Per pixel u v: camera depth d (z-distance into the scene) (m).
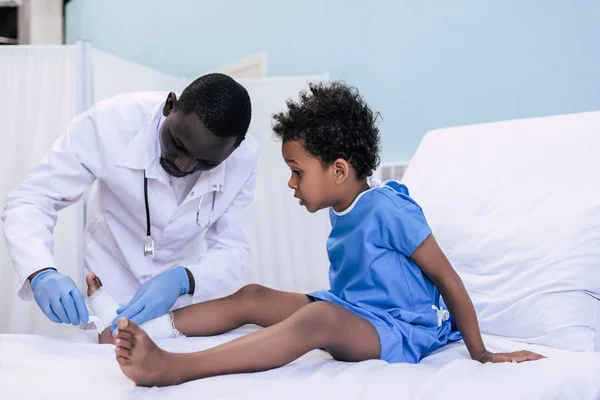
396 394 0.81
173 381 0.87
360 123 1.16
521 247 1.37
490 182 1.57
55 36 4.25
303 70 2.85
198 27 3.47
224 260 1.37
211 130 1.09
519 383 0.86
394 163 2.33
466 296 1.09
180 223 1.35
